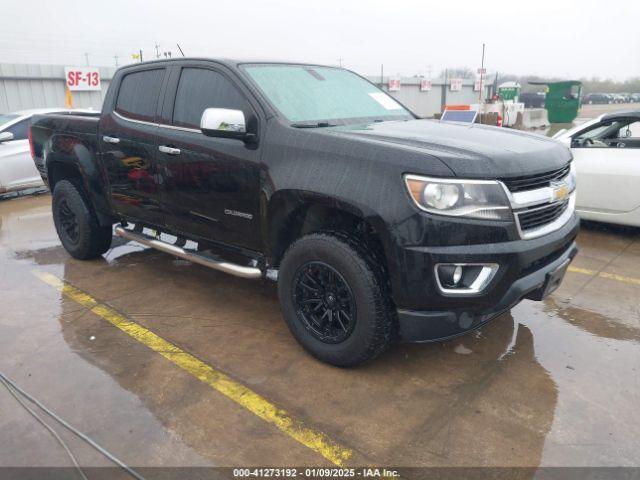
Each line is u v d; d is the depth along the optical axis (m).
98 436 2.55
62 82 19.25
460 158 2.61
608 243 5.50
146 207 4.17
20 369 3.17
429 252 2.57
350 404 2.78
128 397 2.87
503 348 3.36
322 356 3.11
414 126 3.45
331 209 3.04
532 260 2.77
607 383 2.95
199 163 3.57
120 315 3.91
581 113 29.11
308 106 3.48
